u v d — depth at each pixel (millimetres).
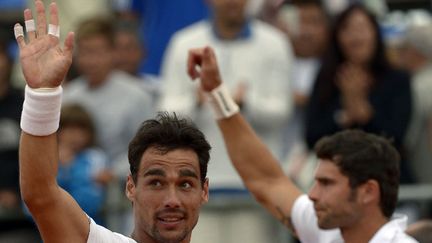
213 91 16594
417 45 25438
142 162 12852
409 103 23688
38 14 12695
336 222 16031
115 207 23453
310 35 25859
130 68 26938
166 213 12711
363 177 15945
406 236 15898
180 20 26938
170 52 24719
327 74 23766
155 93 25938
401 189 23453
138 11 28016
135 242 12898
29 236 23922
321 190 16078
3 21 30188
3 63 25125
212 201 23406
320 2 26141
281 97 24109
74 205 12625
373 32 23750
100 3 29344
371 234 16016
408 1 29406
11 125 24859
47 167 12422
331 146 16078
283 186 16812
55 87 12453
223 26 24234
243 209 23328
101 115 25125
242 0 24094
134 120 25250
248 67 24047
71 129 23453
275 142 23922
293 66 25219
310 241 16578
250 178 16859
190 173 12805
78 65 26047
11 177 24141
